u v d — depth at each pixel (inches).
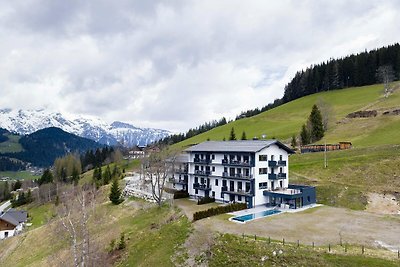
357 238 1772.9
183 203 3016.7
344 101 7273.6
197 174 3257.9
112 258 2123.5
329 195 2861.7
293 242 1728.6
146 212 2913.4
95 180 5605.3
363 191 2797.7
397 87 7012.8
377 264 1422.2
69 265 2020.2
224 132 7726.4
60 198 4884.4
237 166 2859.3
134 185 4136.3
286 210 2541.8
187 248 1909.4
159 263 1866.4
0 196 6811.0
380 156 3410.4
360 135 4682.6
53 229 2925.7
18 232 3816.4
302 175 3444.9
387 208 2522.1
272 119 7696.9
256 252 1656.0
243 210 2578.7
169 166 3521.2
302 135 5014.8
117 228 2635.3
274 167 2938.0
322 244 1694.1
